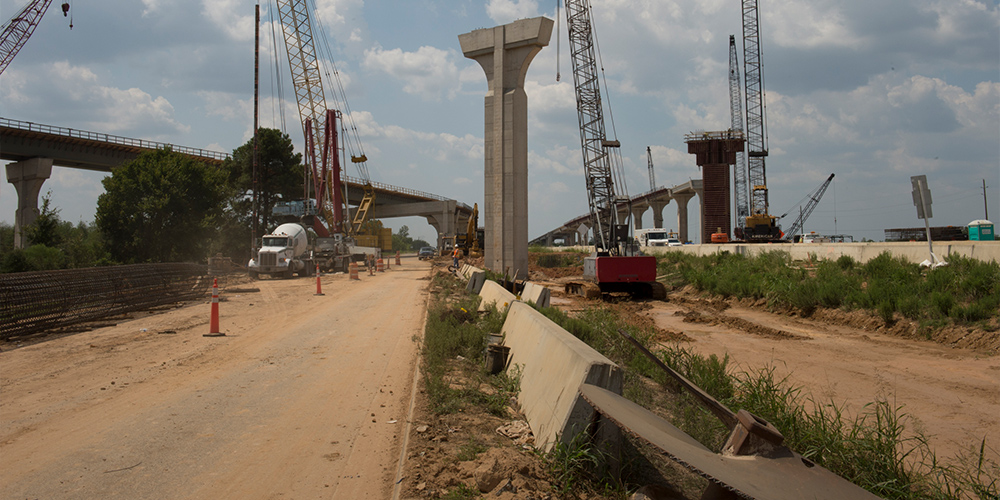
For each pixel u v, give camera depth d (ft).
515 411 22.65
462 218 422.82
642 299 82.48
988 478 18.63
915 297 49.98
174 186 144.56
